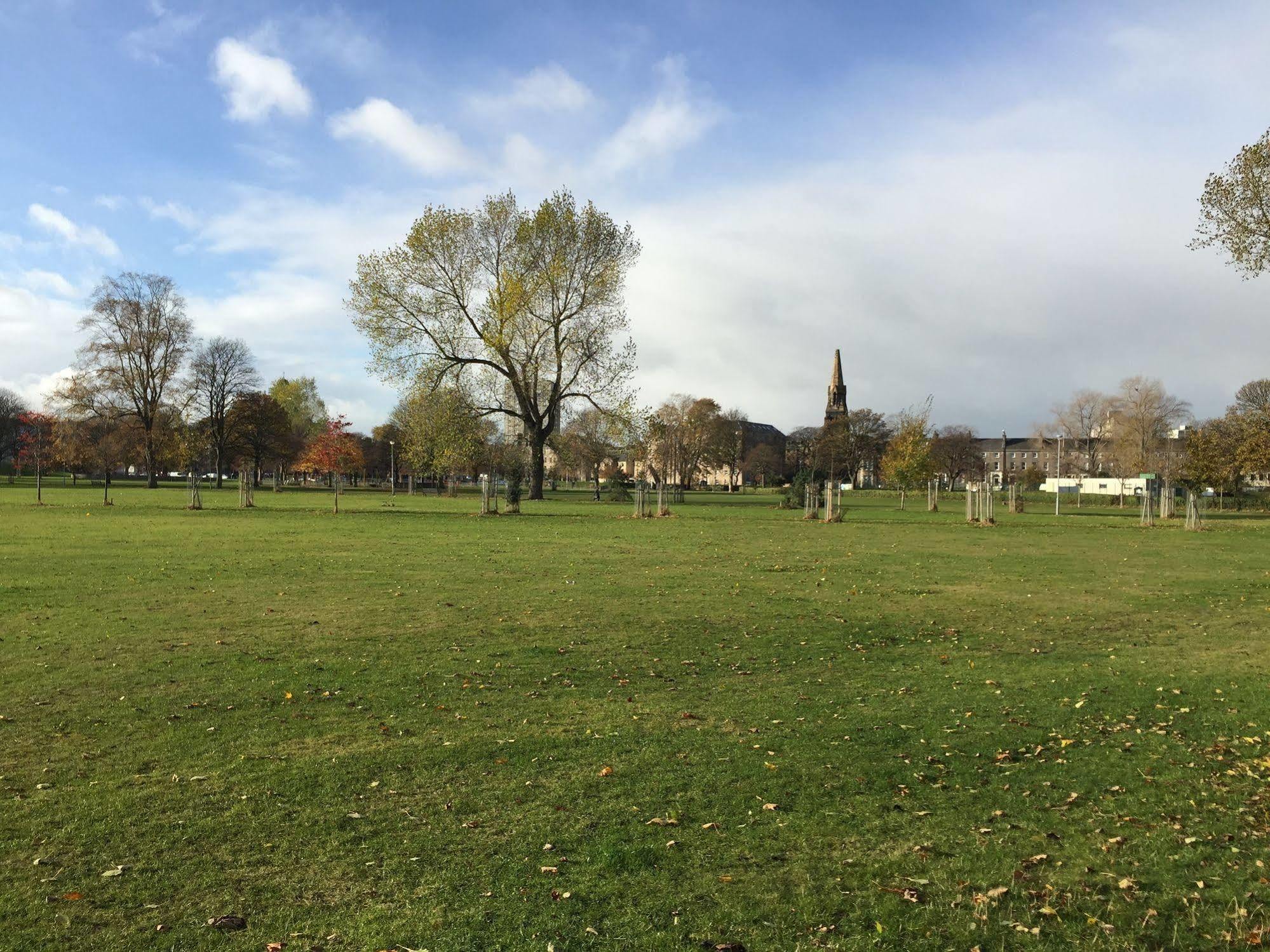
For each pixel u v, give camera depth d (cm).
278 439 9006
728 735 798
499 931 454
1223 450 5550
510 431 7844
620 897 493
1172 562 2405
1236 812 630
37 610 1368
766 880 517
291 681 958
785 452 14538
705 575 1981
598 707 886
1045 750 771
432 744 754
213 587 1650
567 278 4847
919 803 642
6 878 500
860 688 987
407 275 4453
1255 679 1038
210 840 555
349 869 518
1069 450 9412
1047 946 449
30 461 7794
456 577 1870
